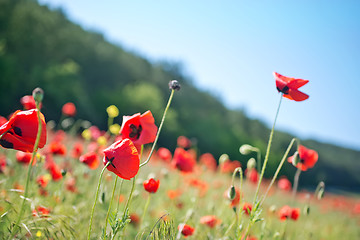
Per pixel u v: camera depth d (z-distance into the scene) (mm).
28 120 1542
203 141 58469
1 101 32812
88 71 62969
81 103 40594
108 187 3684
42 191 3135
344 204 11586
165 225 1996
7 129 1504
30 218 2066
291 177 38906
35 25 46219
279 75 2242
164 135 50438
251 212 1993
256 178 5176
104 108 51531
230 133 63625
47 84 38000
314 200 13227
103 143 4031
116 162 1716
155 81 75312
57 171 3424
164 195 4977
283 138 78625
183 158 3674
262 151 39688
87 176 4117
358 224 10172
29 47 44594
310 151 2982
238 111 91062
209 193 6090
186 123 63406
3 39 38375
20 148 1543
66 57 56875
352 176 79312
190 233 2570
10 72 33000
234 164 6613
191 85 89625
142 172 5625
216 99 91000
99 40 75188
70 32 60000
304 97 2188
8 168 3588
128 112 52094
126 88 58219
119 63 70062
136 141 1837
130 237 2928
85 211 3033
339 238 7312
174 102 72188
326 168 77062
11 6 44438
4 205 2311
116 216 1865
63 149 3787
